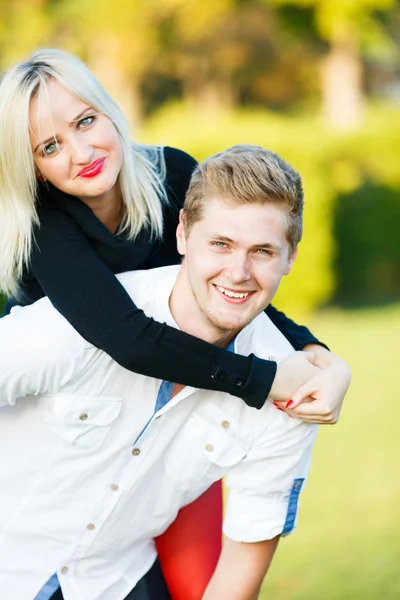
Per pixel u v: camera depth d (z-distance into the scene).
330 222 12.85
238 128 12.62
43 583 2.54
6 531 2.54
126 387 2.43
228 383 2.33
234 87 22.19
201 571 2.80
